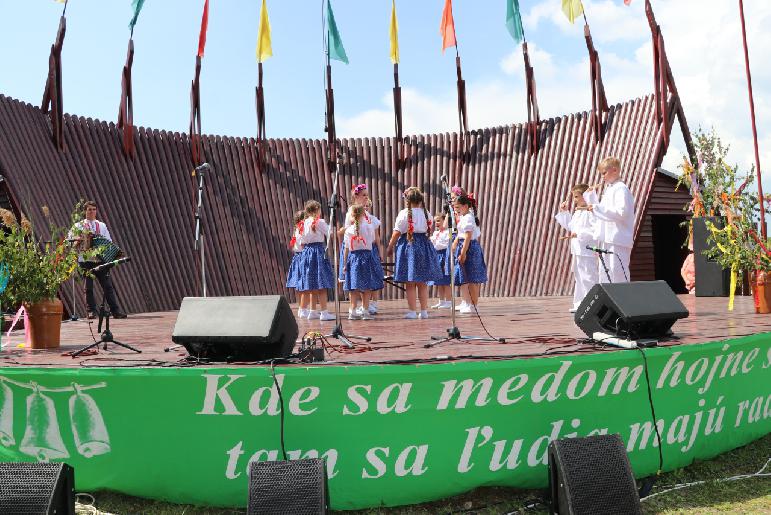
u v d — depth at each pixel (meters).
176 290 11.54
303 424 4.02
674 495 4.49
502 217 12.60
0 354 4.89
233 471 4.09
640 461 4.59
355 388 3.96
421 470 4.15
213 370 3.93
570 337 5.13
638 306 4.51
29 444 4.24
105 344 5.00
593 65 11.74
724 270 9.26
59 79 10.53
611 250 6.97
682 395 4.71
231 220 12.38
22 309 5.40
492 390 4.10
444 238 9.67
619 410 4.45
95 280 9.16
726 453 5.32
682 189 12.83
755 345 5.07
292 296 12.52
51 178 10.14
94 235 8.69
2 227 6.85
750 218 7.00
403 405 4.02
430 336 5.63
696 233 9.50
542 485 4.32
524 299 11.16
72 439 4.19
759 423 5.46
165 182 11.91
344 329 6.51
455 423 4.11
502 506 4.28
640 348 4.30
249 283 12.29
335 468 4.07
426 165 13.16
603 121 11.88
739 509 4.26
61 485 3.61
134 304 10.73
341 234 8.01
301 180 13.05
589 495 3.74
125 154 11.50
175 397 4.03
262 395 3.96
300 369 3.88
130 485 4.22
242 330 3.99
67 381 4.11
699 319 6.12
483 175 12.86
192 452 4.11
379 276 7.80
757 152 7.52
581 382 4.26
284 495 3.58
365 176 13.17
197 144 12.32
